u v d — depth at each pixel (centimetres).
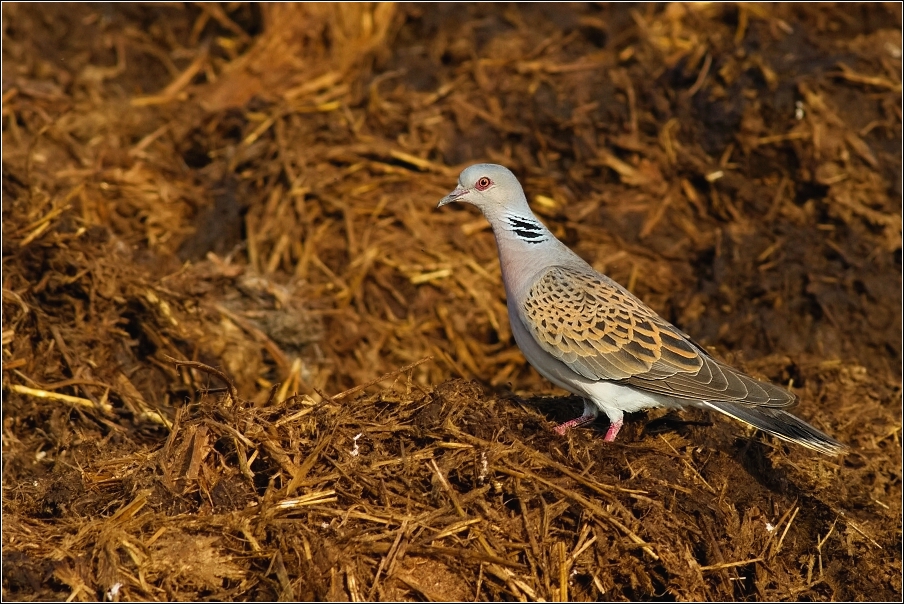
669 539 816
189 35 1875
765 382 928
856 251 1402
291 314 1314
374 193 1541
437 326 1414
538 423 906
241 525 786
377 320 1402
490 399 928
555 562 793
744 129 1534
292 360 1314
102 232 1330
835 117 1509
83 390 1133
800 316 1356
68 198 1288
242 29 1884
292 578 761
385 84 1711
